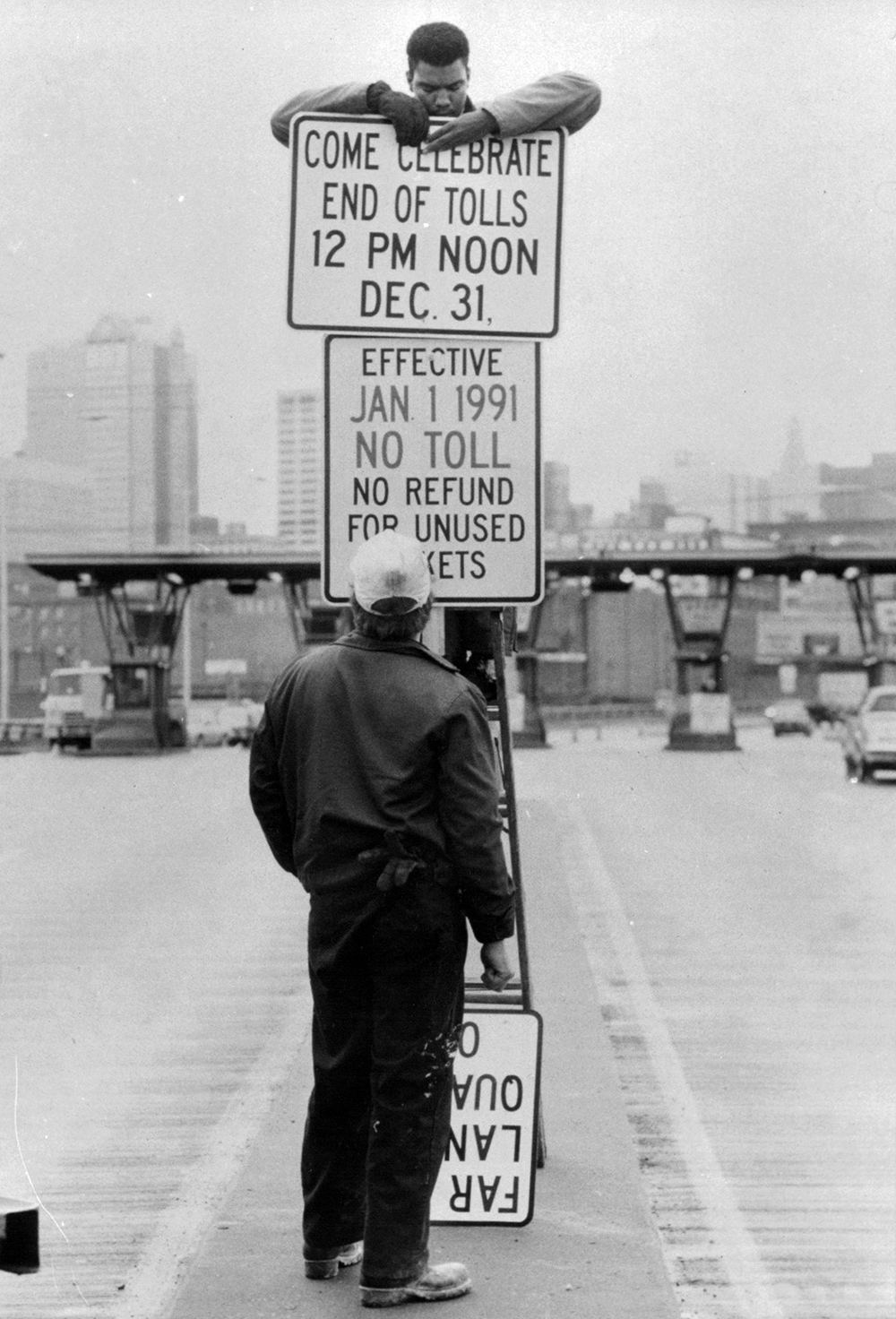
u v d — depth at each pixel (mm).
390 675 5816
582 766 55188
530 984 7129
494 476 7402
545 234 7391
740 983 13547
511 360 7406
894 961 14609
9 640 148500
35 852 25406
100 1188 8016
